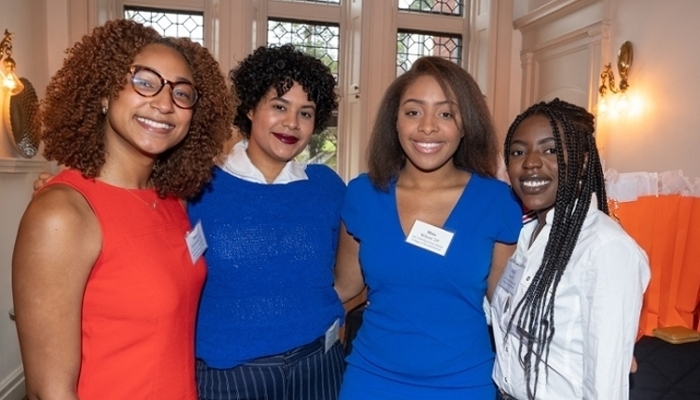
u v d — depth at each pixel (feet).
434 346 4.91
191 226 4.56
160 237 3.94
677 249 6.89
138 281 3.63
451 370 4.89
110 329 3.57
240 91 5.12
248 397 4.87
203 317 4.89
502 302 4.67
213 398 4.86
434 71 5.03
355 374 5.23
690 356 6.10
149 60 3.67
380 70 16.16
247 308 4.89
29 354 3.27
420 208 5.18
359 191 5.42
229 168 5.12
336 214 5.53
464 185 5.25
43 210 3.32
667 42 12.01
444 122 4.99
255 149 5.31
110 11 15.17
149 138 3.67
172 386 3.87
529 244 4.71
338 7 16.97
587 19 14.30
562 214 4.11
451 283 4.91
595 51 14.01
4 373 10.87
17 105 11.11
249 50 15.35
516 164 4.45
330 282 5.45
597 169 4.32
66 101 3.50
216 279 4.87
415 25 17.58
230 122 4.47
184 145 4.21
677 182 7.02
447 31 17.87
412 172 5.30
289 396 5.03
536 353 4.13
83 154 3.53
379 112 5.41
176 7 15.74
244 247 4.87
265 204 5.06
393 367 5.01
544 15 15.65
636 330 3.82
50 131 3.51
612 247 3.80
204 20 15.90
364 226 5.27
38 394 3.29
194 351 4.48
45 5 13.29
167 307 3.76
